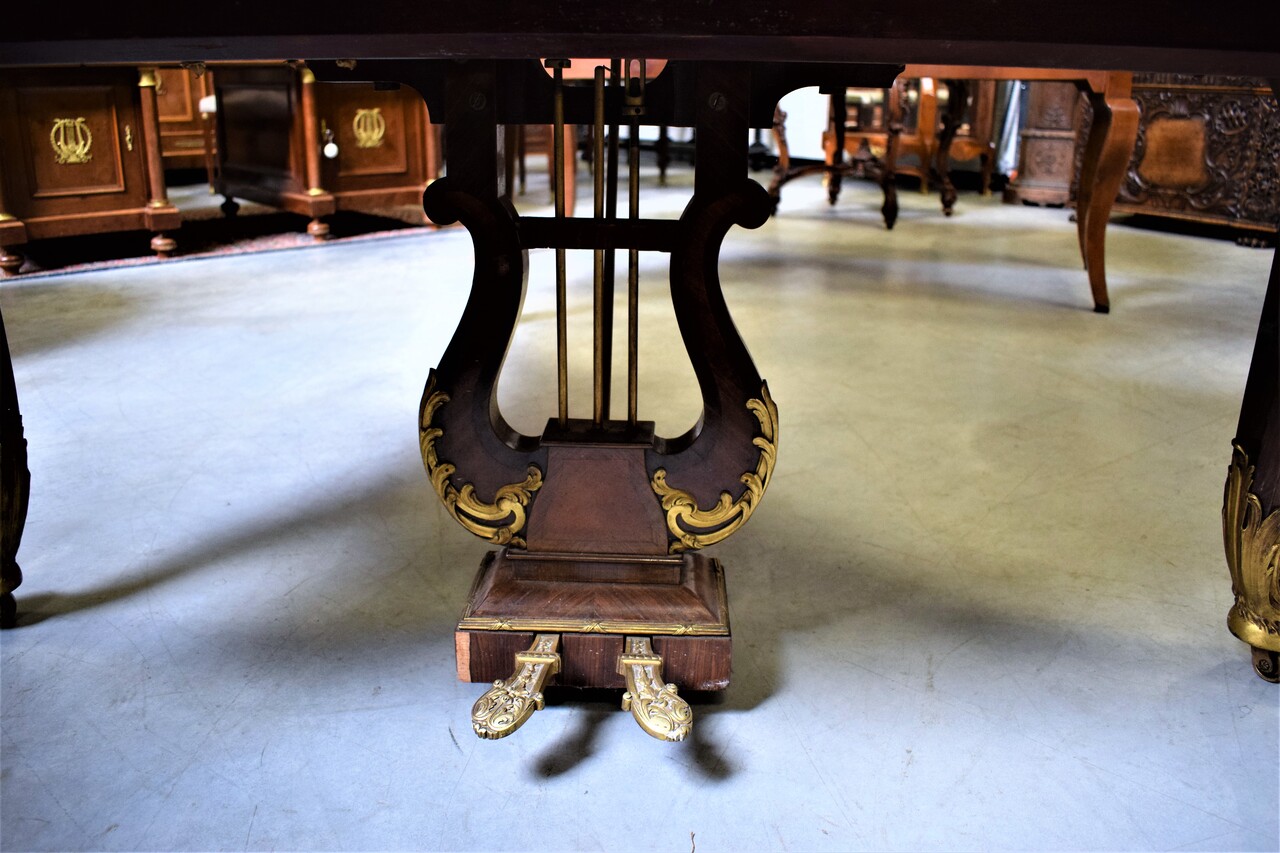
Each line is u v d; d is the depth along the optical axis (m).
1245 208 4.76
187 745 1.24
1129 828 1.12
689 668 1.31
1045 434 2.36
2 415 1.42
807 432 2.35
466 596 1.61
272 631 1.51
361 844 1.08
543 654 1.27
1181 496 2.03
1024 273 4.18
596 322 1.34
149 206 4.18
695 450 1.31
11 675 1.38
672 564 1.34
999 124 6.82
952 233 5.17
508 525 1.35
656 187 6.53
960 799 1.17
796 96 7.85
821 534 1.85
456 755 1.23
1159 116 5.03
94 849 1.07
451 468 1.33
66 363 2.82
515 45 0.89
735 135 1.19
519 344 3.08
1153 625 1.55
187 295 3.65
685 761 1.23
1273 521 1.33
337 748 1.24
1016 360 2.95
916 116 6.64
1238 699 1.37
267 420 2.39
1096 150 3.74
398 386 2.65
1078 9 0.85
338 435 2.30
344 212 5.63
